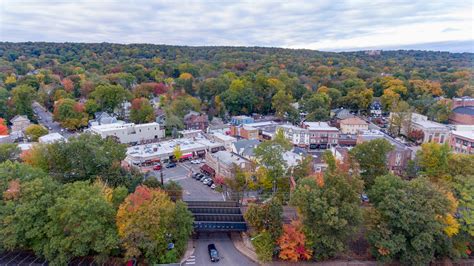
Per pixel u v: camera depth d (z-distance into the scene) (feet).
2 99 350.84
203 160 253.03
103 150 165.17
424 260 122.42
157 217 118.52
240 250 136.56
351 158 172.86
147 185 156.76
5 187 124.67
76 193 122.01
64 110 333.01
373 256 131.95
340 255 132.87
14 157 175.01
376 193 133.39
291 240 124.06
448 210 124.98
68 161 159.63
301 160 189.06
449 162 169.37
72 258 123.65
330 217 117.19
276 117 413.18
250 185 176.24
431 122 327.47
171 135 328.49
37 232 115.75
